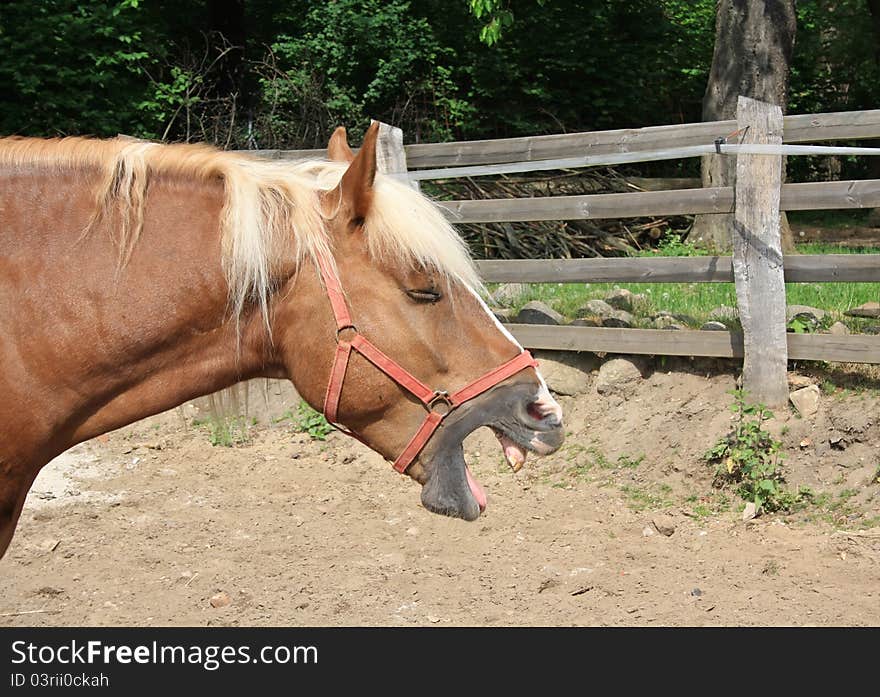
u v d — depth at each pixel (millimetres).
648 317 6332
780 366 5418
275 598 4262
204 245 2322
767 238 5398
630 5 14945
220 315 2346
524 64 14578
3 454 2236
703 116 10750
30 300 2229
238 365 2406
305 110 13359
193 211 2350
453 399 2369
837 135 5363
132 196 2322
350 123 13844
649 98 15195
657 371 6000
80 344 2248
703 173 10422
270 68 13922
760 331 5434
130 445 6719
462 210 6434
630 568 4484
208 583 4434
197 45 14953
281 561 4703
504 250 9414
